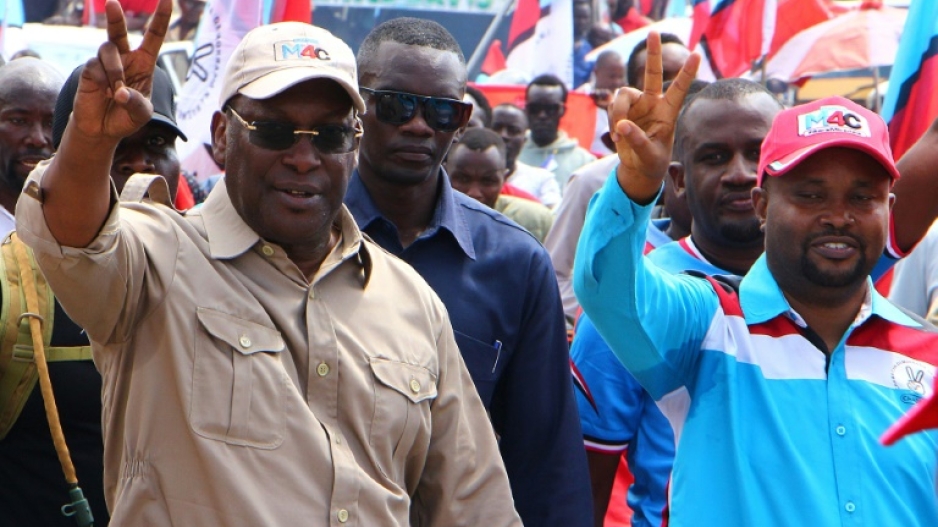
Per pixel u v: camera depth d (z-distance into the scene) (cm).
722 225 588
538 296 534
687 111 603
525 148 1292
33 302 492
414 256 529
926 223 566
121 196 421
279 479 384
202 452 380
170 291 391
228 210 414
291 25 420
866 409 460
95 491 505
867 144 457
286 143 406
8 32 1354
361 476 395
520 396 526
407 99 530
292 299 407
